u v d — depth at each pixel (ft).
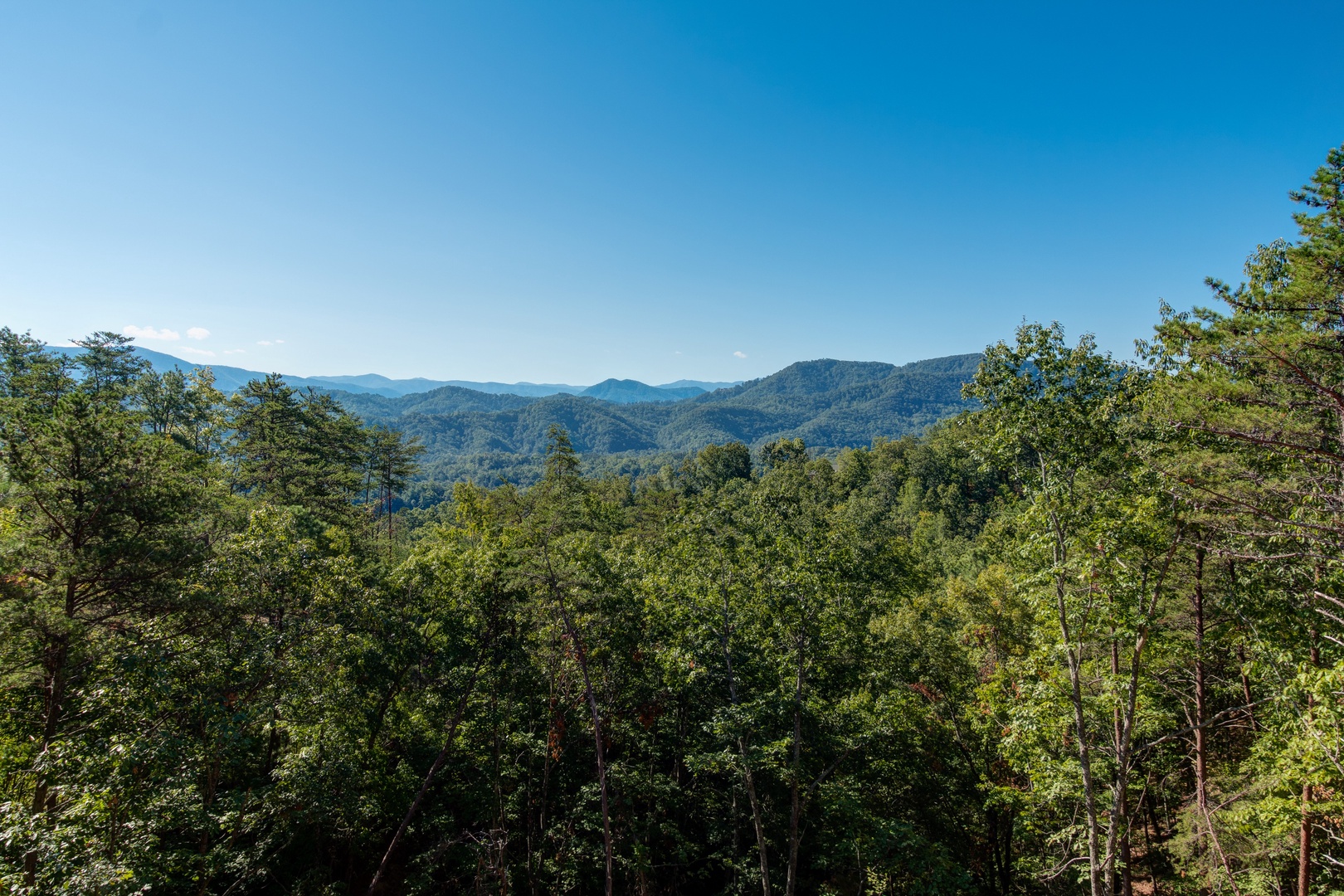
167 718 45.11
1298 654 45.37
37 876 31.01
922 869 61.87
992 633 87.71
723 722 57.21
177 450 48.60
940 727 77.15
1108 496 50.03
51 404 48.37
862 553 69.67
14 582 38.99
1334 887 49.32
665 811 73.36
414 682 60.23
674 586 68.23
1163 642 52.26
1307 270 33.60
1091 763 53.42
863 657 68.03
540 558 63.31
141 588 44.86
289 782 51.70
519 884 65.16
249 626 54.65
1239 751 63.36
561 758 68.90
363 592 62.39
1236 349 37.60
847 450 424.46
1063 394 51.13
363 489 135.13
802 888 69.87
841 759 61.93
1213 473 39.78
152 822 39.91
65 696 42.32
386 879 66.13
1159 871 69.36
